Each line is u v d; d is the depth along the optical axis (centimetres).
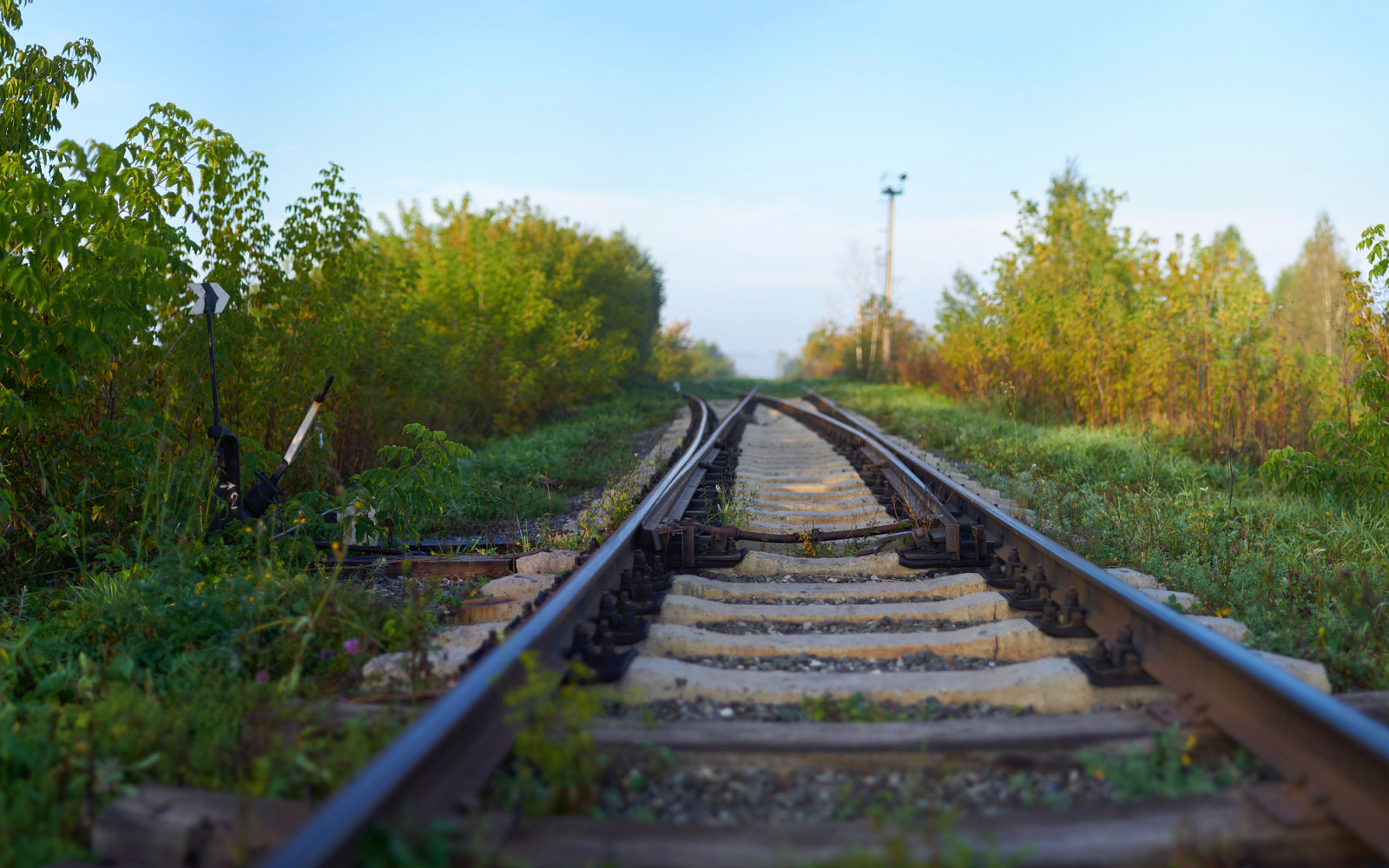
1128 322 1412
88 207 488
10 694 345
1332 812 220
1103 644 348
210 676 338
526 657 279
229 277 764
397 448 618
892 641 386
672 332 6088
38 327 497
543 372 1898
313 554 552
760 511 737
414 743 218
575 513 795
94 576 493
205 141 673
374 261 1007
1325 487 730
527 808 239
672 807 252
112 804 237
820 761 275
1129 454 987
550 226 3066
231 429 754
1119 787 256
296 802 238
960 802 254
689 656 375
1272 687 255
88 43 670
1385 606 408
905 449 1229
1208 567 525
